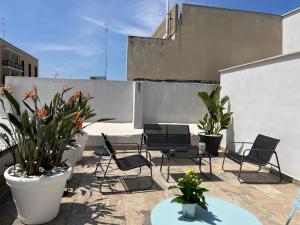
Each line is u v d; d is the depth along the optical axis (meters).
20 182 3.21
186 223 2.78
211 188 4.96
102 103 10.30
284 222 3.74
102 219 3.68
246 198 4.54
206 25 13.13
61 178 3.44
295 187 5.11
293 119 5.39
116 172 5.73
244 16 13.38
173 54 13.09
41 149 3.56
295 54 5.34
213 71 13.27
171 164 6.50
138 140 7.89
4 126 3.76
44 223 3.51
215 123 7.73
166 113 10.15
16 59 42.22
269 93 6.12
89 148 7.66
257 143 5.88
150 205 4.15
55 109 4.33
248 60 13.48
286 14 9.01
